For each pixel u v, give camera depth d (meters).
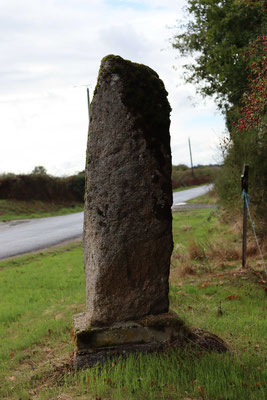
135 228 4.62
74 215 30.94
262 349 4.80
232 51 14.03
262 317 6.17
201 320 6.02
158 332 4.62
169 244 4.74
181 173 73.12
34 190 36.22
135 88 4.57
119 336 4.57
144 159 4.59
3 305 8.28
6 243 17.84
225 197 13.49
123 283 4.66
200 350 4.56
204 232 14.84
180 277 8.86
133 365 4.28
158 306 4.79
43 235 19.73
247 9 14.43
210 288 7.82
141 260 4.67
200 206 28.23
